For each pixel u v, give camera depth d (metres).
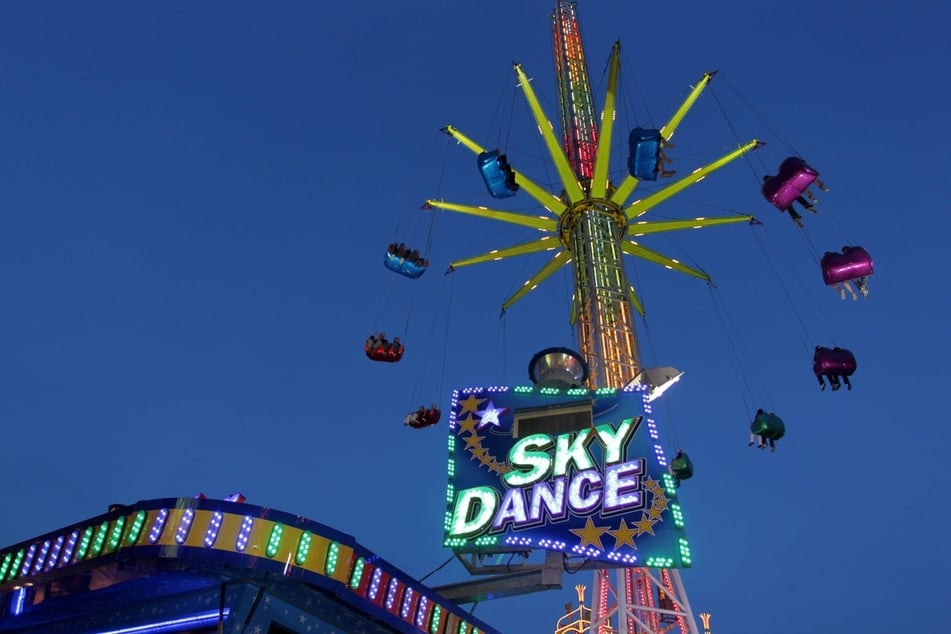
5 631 18.05
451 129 48.53
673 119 46.84
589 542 22.97
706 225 48.84
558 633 39.19
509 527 23.72
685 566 22.28
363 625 16.22
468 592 21.75
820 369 34.03
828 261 33.75
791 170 33.53
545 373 31.66
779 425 34.41
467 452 26.05
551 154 48.16
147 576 15.45
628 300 43.72
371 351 34.59
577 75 55.72
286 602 15.18
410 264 39.09
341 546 15.36
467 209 48.28
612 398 26.73
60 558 15.66
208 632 15.45
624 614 32.50
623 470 24.56
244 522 14.80
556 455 25.42
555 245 48.25
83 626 17.08
